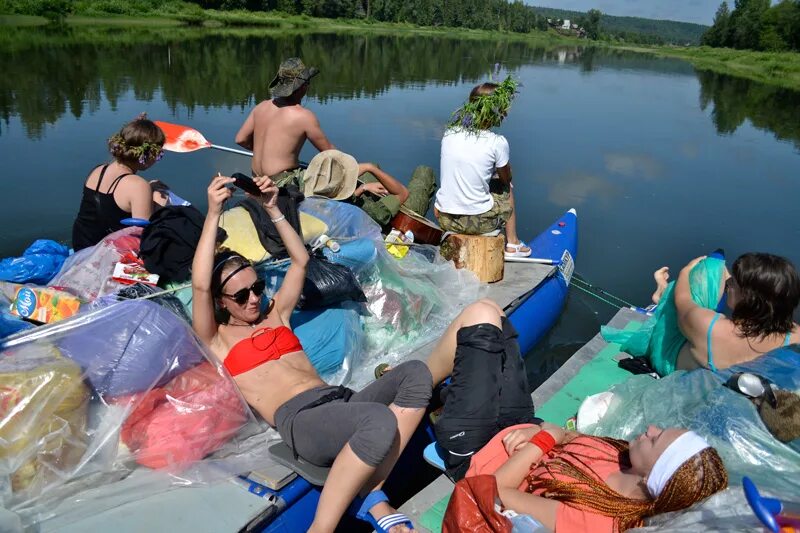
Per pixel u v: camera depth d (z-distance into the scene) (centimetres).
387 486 301
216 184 263
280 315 290
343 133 974
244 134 520
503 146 456
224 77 1462
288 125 480
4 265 368
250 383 269
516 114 1331
